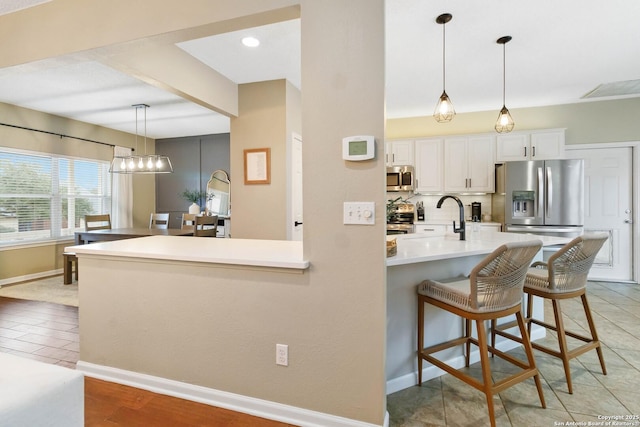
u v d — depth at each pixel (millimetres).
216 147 6699
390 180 5203
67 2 2148
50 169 5176
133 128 6145
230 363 1875
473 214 5008
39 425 761
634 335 2869
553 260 2076
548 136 4668
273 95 3738
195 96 3166
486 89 4262
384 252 1605
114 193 6141
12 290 4332
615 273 4730
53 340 2814
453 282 2135
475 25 2730
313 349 1711
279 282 1759
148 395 1996
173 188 7039
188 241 2541
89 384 2111
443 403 1953
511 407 1896
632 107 4605
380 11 1570
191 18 1874
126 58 2436
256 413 1814
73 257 4602
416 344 2197
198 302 1930
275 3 1729
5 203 4648
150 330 2049
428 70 3646
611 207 4730
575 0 2398
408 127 5516
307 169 1683
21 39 2270
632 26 2756
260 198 3826
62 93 4152
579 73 3756
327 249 1666
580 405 1908
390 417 1821
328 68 1645
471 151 4961
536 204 4414
